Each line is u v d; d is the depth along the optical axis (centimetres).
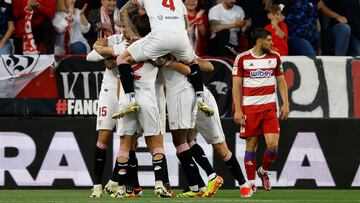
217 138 3177
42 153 3756
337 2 4412
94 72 3853
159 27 2866
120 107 2958
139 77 2909
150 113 2912
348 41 4375
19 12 4019
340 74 3966
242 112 3472
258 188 3831
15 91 3834
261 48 3403
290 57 3947
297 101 3938
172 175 3756
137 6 2972
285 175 3834
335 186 3853
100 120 3162
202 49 4122
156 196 3122
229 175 3791
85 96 3844
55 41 4038
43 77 3844
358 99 3972
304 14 4238
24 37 4019
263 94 3406
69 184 3753
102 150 3181
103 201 2845
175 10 2909
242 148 3806
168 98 2964
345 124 3866
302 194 3481
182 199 2936
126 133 2972
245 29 4166
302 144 3847
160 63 2909
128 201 2825
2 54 3944
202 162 3173
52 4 4028
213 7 4147
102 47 3045
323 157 3853
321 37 4431
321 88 3953
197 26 4062
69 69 3844
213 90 3888
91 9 4056
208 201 2841
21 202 2880
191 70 2964
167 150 3753
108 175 3741
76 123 3769
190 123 2986
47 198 3081
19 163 3750
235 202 2828
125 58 2889
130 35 2964
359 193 3584
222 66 3894
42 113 3809
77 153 3762
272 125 3416
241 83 3456
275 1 4247
